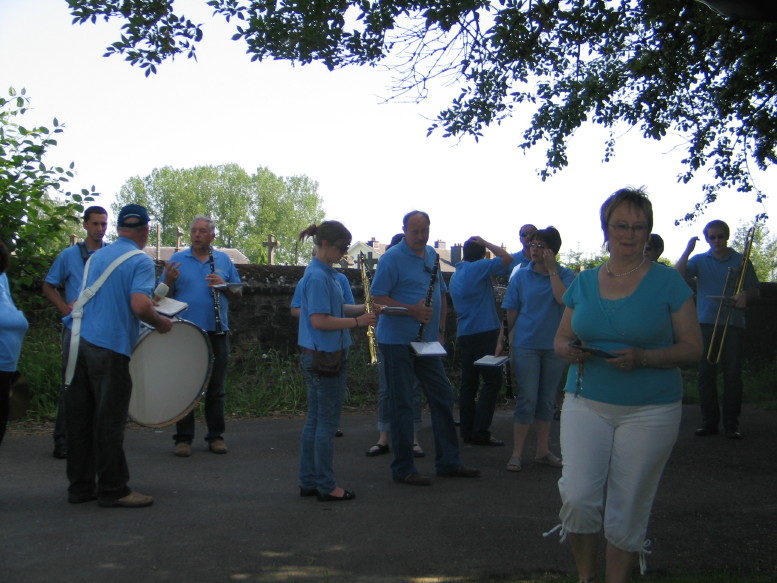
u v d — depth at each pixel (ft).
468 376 27.50
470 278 26.96
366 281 21.56
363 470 23.31
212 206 340.18
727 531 17.57
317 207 350.02
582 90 34.37
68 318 19.40
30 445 25.68
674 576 14.56
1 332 18.15
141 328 20.42
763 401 37.58
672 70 34.94
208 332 25.07
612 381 12.38
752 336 46.21
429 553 15.88
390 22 26.94
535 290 23.32
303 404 34.58
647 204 12.69
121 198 342.85
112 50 26.37
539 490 21.01
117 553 15.55
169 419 20.68
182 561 15.16
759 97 35.99
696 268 29.35
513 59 29.12
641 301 12.44
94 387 18.48
